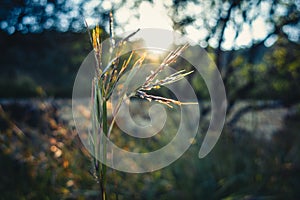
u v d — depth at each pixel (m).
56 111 3.23
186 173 2.92
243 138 3.55
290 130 3.90
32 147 2.94
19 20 4.65
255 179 2.99
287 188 2.99
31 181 2.78
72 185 2.70
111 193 2.40
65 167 2.73
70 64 5.26
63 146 2.78
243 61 4.11
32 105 3.77
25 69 6.14
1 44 5.25
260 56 4.21
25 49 5.48
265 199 2.77
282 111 4.55
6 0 4.55
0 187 2.76
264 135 3.78
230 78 4.11
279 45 4.25
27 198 2.64
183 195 2.76
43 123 3.19
